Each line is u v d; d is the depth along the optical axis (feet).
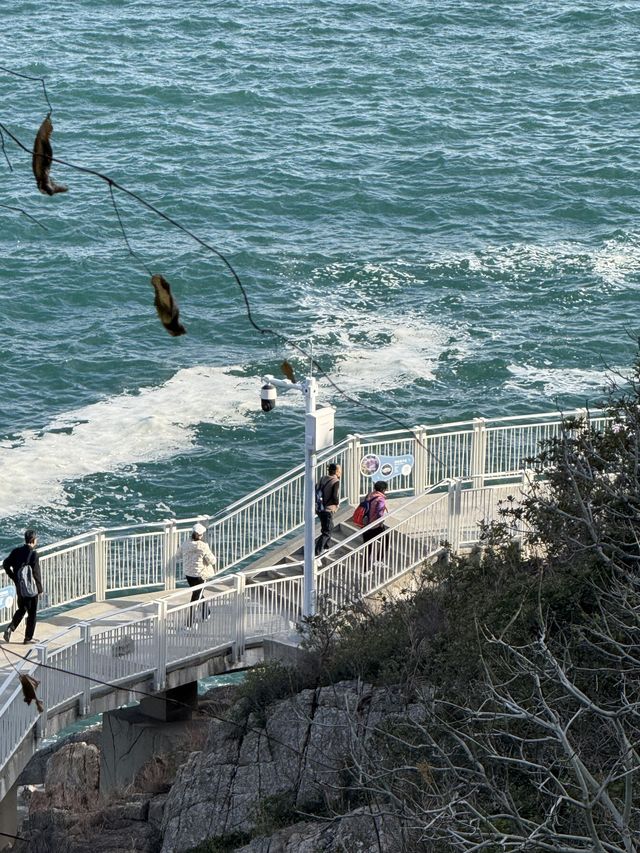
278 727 115.03
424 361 278.26
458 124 437.99
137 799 127.44
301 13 582.76
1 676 118.11
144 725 139.64
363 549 139.23
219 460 238.68
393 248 341.21
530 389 266.98
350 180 385.29
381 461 151.02
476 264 329.52
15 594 130.52
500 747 84.99
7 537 214.07
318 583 135.03
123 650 124.26
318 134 428.97
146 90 471.21
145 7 596.70
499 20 574.15
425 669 106.01
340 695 111.96
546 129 435.12
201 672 130.72
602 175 390.21
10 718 110.32
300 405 257.75
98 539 140.46
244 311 301.43
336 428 252.83
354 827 92.89
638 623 78.38
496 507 146.92
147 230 349.41
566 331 291.38
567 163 400.47
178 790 118.93
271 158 403.95
